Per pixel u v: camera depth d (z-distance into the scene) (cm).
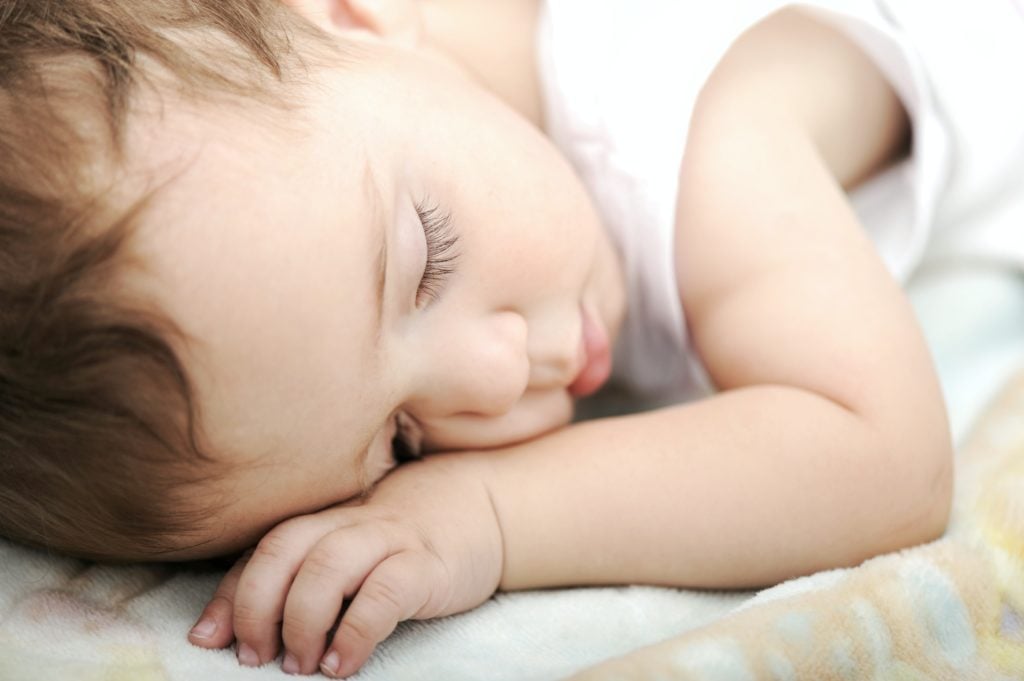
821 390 98
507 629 88
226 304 74
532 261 95
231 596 84
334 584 80
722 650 78
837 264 101
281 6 96
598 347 103
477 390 90
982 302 127
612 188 112
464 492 92
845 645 81
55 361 72
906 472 94
